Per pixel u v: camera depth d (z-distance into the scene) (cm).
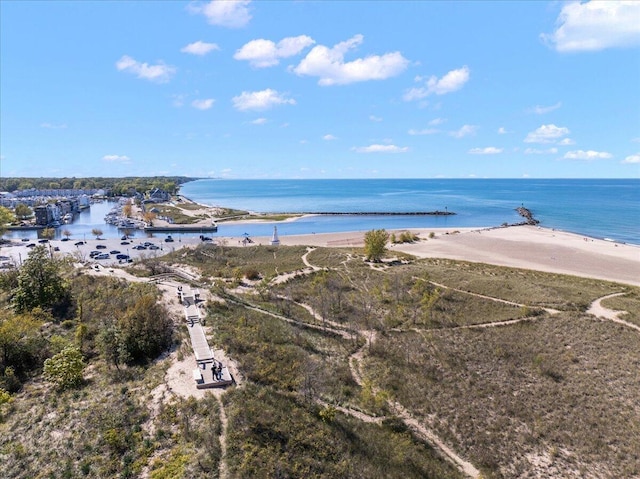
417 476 2416
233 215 19262
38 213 16025
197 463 2067
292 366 3375
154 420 2473
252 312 4744
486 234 12731
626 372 3794
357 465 2328
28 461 2145
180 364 3203
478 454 2759
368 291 6331
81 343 3675
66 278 5169
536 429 3034
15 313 4228
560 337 4512
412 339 4519
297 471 2139
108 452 2203
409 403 3309
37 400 2808
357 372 3784
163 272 6625
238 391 2759
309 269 7538
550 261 9056
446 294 5878
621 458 2761
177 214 19050
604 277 7788
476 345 4353
